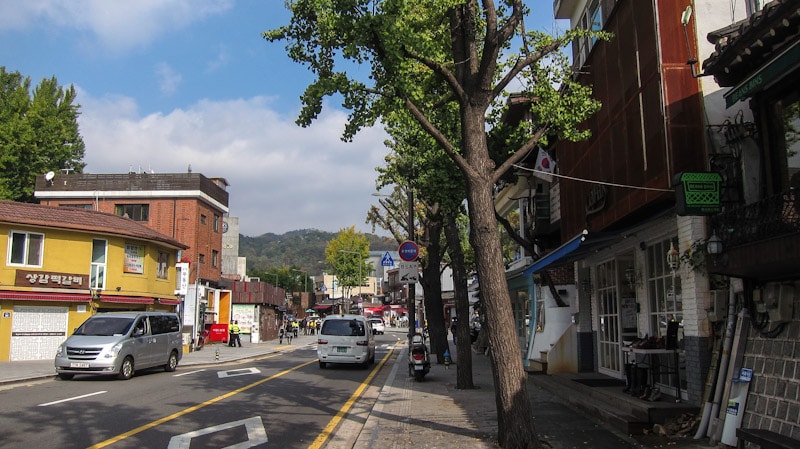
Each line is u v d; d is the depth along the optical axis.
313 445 8.63
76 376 17.83
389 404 12.00
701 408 8.09
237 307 45.97
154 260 30.44
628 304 12.73
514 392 7.29
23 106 43.44
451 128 12.07
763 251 6.28
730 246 6.95
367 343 21.47
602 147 11.48
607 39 9.82
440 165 15.62
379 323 60.59
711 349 8.30
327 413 11.42
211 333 41.16
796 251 5.75
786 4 5.86
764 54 6.84
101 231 26.83
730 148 8.12
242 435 9.11
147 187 40.47
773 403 6.84
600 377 13.35
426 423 9.76
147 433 9.09
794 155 6.78
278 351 34.81
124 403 12.16
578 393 11.50
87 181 40.84
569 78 10.80
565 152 14.52
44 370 18.88
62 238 25.78
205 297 40.06
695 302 8.45
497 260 7.59
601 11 14.22
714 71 7.43
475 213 7.74
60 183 40.94
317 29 8.43
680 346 9.52
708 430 7.73
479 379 16.11
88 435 8.89
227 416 10.75
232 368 21.64
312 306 93.31
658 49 8.80
